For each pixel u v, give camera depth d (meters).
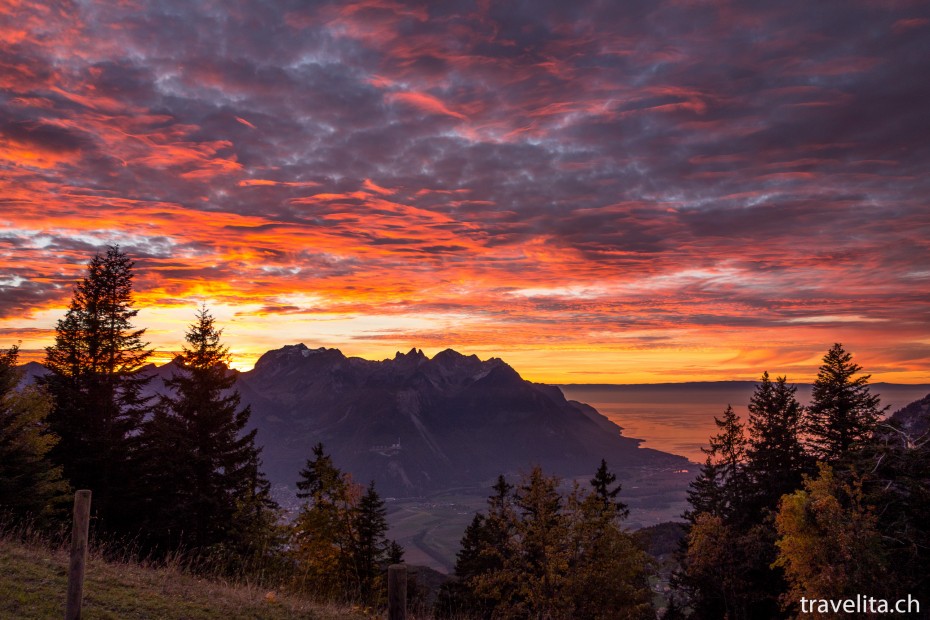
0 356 22.70
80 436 29.72
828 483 25.59
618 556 23.84
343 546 31.30
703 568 37.12
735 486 43.72
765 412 42.03
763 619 37.12
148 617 10.56
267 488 32.34
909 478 25.53
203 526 27.61
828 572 23.41
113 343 31.69
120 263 33.50
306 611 13.58
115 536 27.16
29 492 21.47
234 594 13.66
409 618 18.58
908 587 23.64
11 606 9.65
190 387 30.09
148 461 29.77
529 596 23.41
